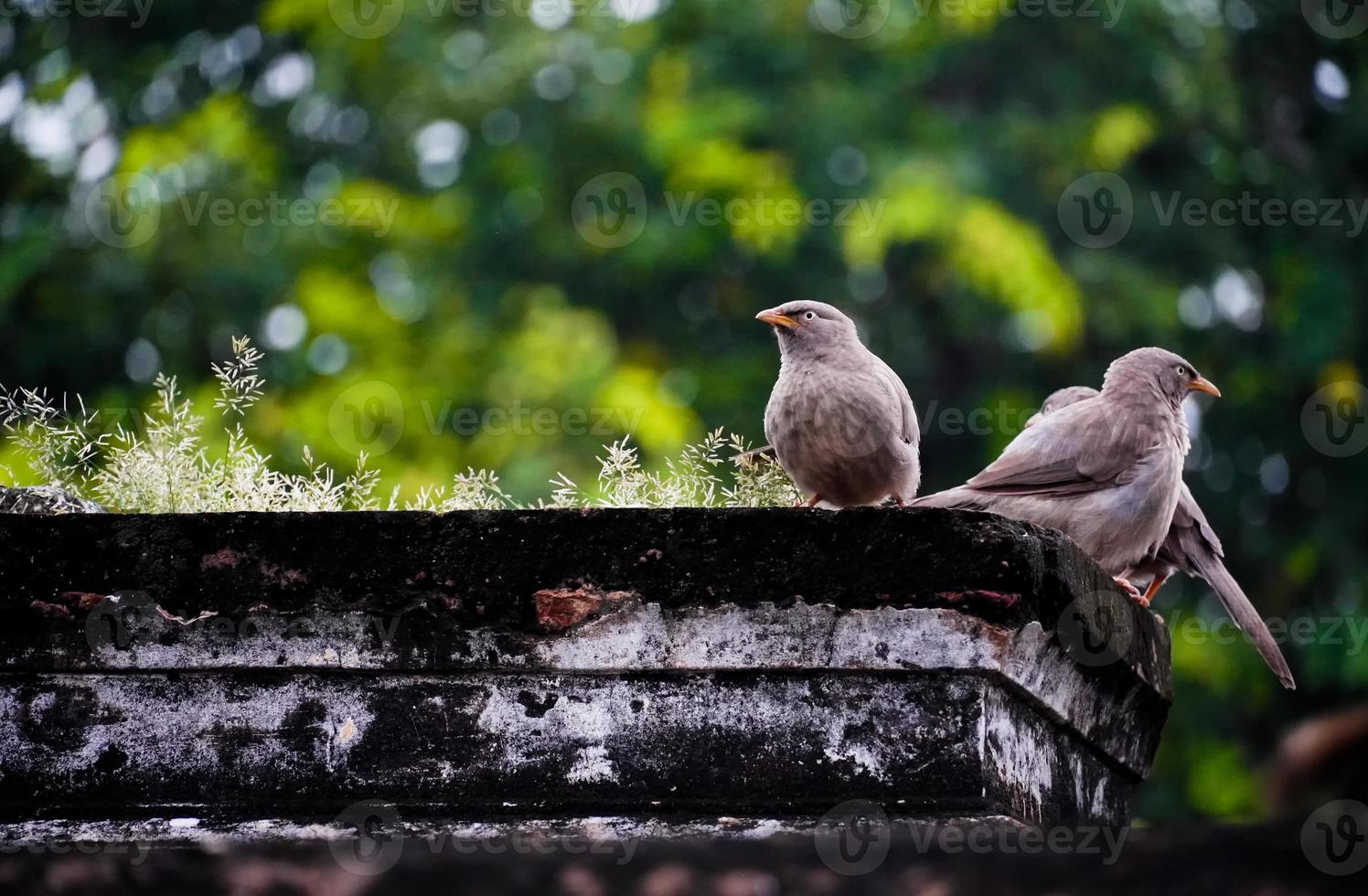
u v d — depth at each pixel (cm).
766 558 465
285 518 475
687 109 1955
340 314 1894
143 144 1977
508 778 465
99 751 472
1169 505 773
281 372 1903
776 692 466
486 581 469
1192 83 1995
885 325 1970
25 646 473
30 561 476
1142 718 578
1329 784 416
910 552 463
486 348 1883
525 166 1977
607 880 407
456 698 471
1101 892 393
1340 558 1962
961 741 460
